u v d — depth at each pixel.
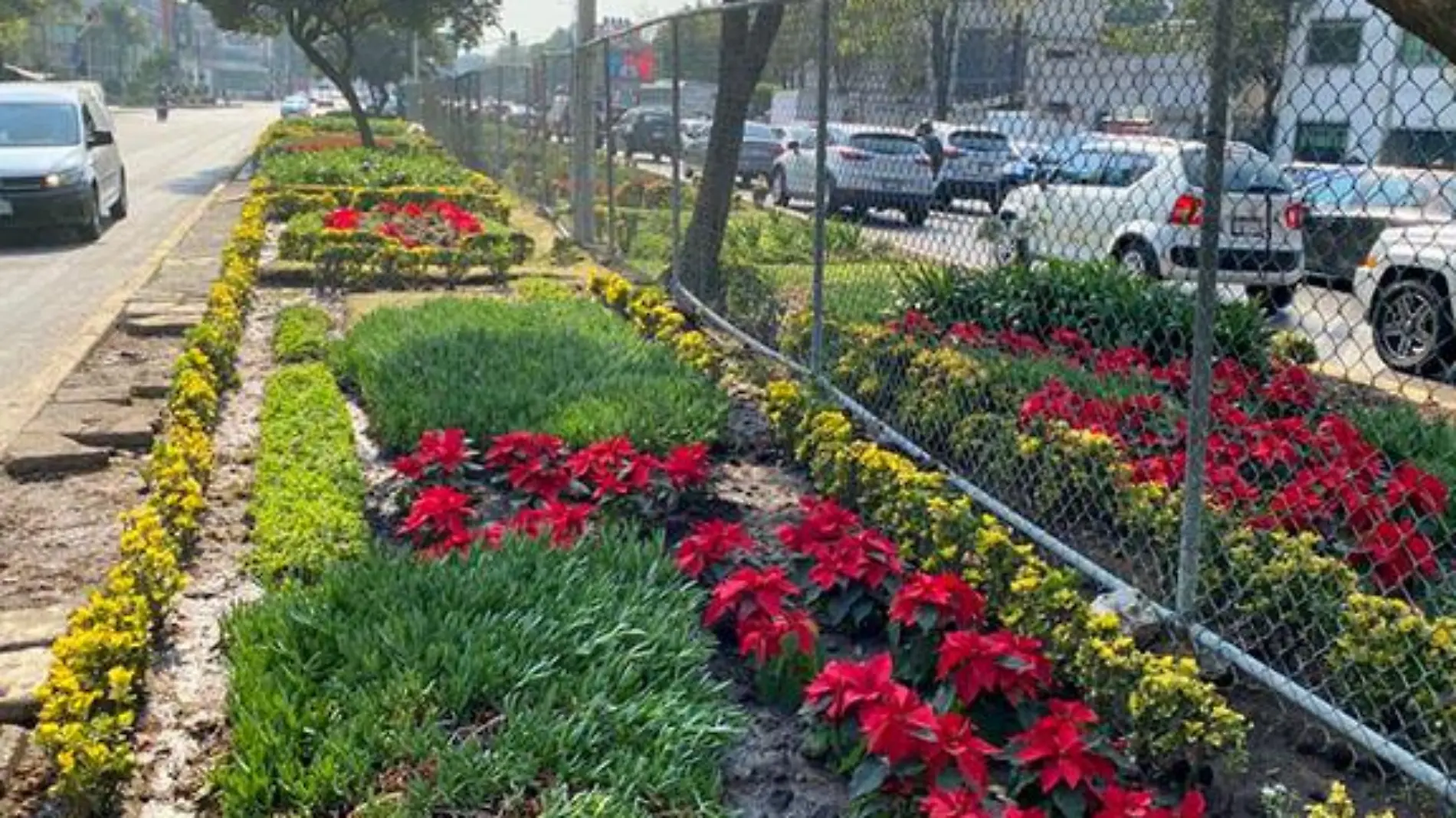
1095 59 5.17
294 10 26.14
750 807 3.37
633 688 3.66
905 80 7.03
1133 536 4.83
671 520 5.28
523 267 12.78
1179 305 7.11
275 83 146.62
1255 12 4.17
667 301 9.66
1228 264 5.14
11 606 4.54
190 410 6.29
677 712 3.53
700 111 21.78
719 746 3.53
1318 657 4.03
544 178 18.61
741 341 8.95
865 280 7.91
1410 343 6.69
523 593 4.04
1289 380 6.42
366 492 5.59
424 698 3.49
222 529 5.23
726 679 4.01
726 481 5.95
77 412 6.81
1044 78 5.60
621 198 14.34
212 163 28.94
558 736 3.34
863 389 6.80
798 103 8.76
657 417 6.21
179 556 4.71
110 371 7.93
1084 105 5.27
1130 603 4.30
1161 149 6.82
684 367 7.34
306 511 5.09
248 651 3.68
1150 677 3.41
